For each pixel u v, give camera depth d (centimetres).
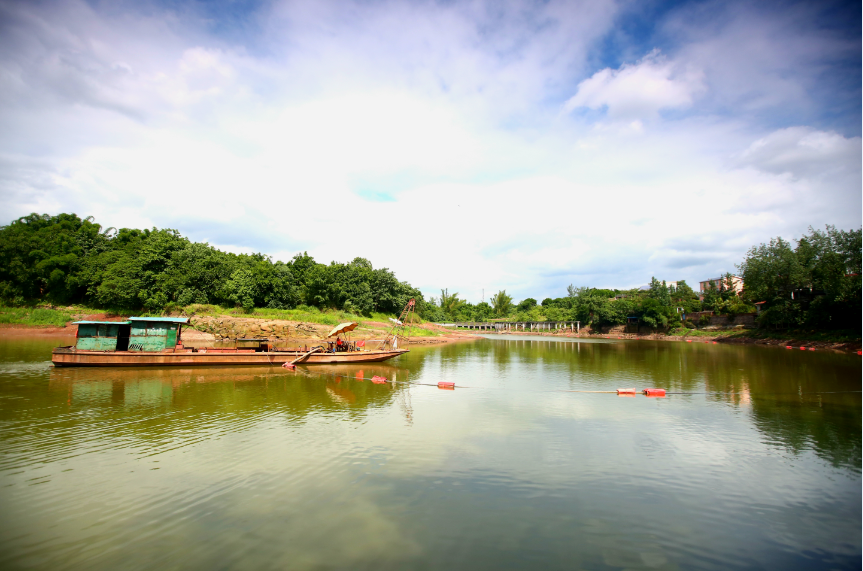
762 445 1523
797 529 977
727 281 9288
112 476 1169
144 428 1588
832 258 5250
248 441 1463
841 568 834
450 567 805
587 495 1121
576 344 6738
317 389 2381
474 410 1975
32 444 1402
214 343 5338
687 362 3953
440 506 1041
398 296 8725
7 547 843
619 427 1722
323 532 915
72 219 7712
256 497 1063
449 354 4766
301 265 7706
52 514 966
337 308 7694
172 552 836
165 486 1114
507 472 1255
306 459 1312
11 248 5931
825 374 3136
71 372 2666
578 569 812
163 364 2928
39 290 6250
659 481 1216
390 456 1357
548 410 1994
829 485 1204
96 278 6091
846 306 5034
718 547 900
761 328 6719
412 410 1953
